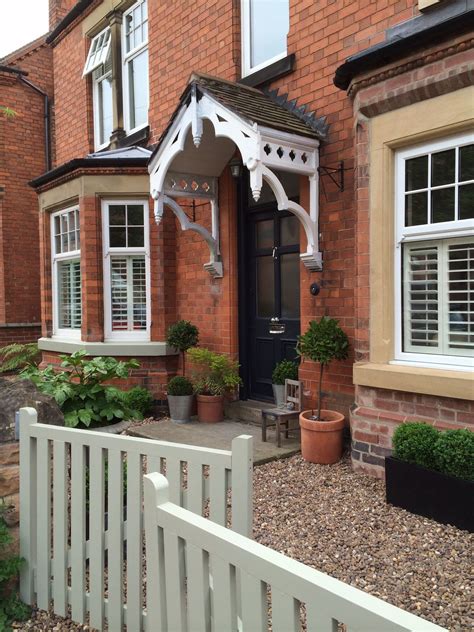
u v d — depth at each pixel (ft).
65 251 27.02
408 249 14.30
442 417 12.91
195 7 22.39
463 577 9.23
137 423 21.30
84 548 8.49
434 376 12.83
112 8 28.12
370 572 9.53
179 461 7.60
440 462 11.40
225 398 21.31
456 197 13.08
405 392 13.62
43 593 8.95
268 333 20.81
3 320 34.96
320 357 15.44
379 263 14.30
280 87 18.79
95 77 31.04
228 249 21.13
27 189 36.37
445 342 13.60
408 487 12.03
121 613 8.01
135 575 7.71
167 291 23.75
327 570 9.64
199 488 7.43
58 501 8.76
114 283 24.47
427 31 12.42
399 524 11.42
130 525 7.82
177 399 20.58
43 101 37.09
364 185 14.64
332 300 16.90
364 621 3.54
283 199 16.08
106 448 8.21
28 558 9.10
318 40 17.33
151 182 19.53
